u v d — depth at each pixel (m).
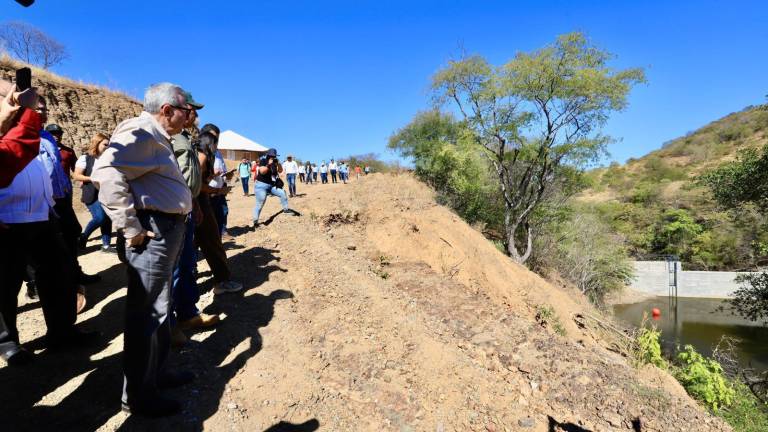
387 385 3.76
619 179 66.38
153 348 2.45
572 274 20.81
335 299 5.02
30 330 3.50
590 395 4.34
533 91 16.02
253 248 6.07
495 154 17.94
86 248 6.18
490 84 17.28
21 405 2.52
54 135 4.60
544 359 5.00
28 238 2.90
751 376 11.82
